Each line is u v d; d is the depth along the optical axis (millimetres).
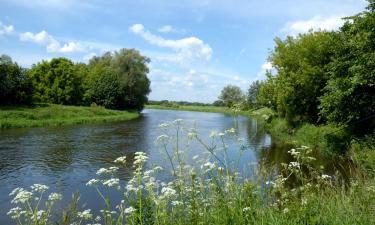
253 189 5188
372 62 17172
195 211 4836
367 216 4711
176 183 5285
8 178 16031
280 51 34344
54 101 62312
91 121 46062
